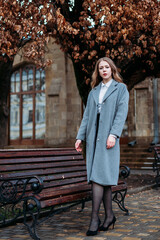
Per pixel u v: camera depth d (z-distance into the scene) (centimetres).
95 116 349
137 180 852
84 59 760
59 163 445
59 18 610
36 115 1680
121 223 386
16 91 1731
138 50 689
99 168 333
